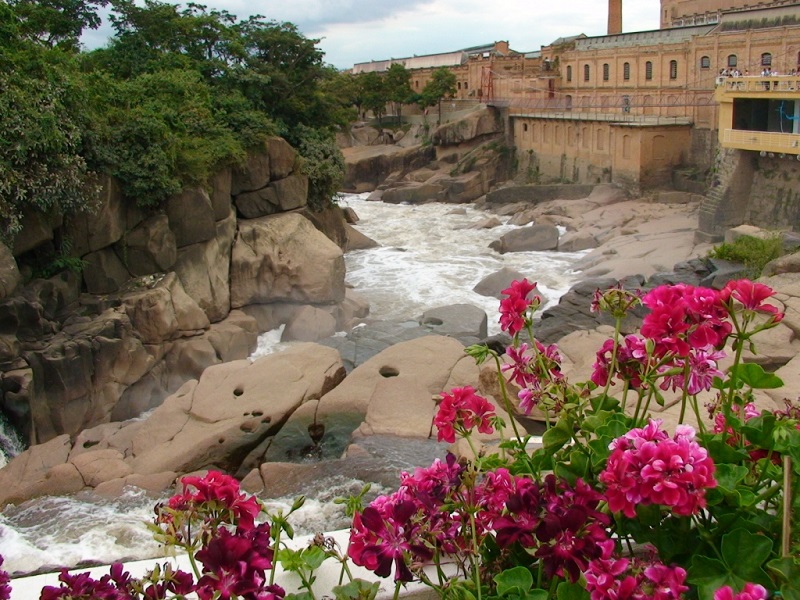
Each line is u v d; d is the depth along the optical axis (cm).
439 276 3941
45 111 2327
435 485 419
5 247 2195
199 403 1789
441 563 462
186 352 2648
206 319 2772
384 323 2609
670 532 422
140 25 3956
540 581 415
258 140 3366
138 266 2730
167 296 2614
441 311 2675
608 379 477
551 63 7875
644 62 6231
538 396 478
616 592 348
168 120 3067
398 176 7562
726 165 4325
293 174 3562
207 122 3203
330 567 465
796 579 355
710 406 569
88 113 2614
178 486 1479
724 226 4272
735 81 4250
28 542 1255
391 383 1709
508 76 7919
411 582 443
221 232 3080
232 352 2814
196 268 2902
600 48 6738
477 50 10512
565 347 1839
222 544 357
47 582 465
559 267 4134
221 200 3106
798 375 1212
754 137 4062
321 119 4366
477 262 4275
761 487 452
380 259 4359
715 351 471
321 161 4006
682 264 2764
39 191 2270
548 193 6075
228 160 3120
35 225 2339
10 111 2234
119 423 1892
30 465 1716
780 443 404
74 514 1375
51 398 2194
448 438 471
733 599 327
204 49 4159
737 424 448
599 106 6016
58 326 2341
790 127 4262
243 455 1655
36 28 3628
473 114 7406
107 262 2647
